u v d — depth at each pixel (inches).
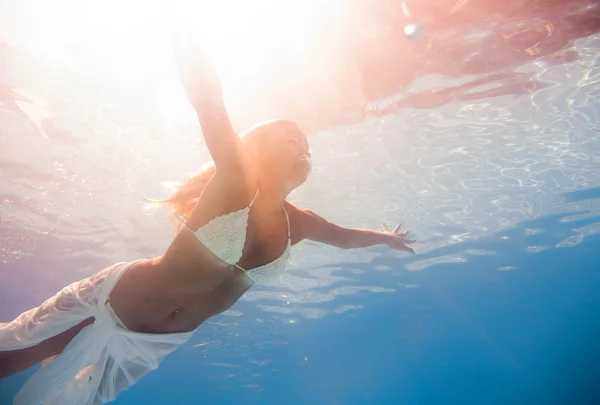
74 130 361.7
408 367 1788.9
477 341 1536.7
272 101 312.7
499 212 572.1
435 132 383.2
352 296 855.7
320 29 247.1
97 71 294.8
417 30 240.7
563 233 672.4
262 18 237.3
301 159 108.7
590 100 349.4
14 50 275.3
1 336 115.6
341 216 539.2
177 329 116.3
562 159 445.7
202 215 98.3
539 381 2891.2
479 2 225.9
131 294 111.6
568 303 1189.7
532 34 266.7
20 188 440.8
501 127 382.3
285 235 120.9
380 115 350.0
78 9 243.0
